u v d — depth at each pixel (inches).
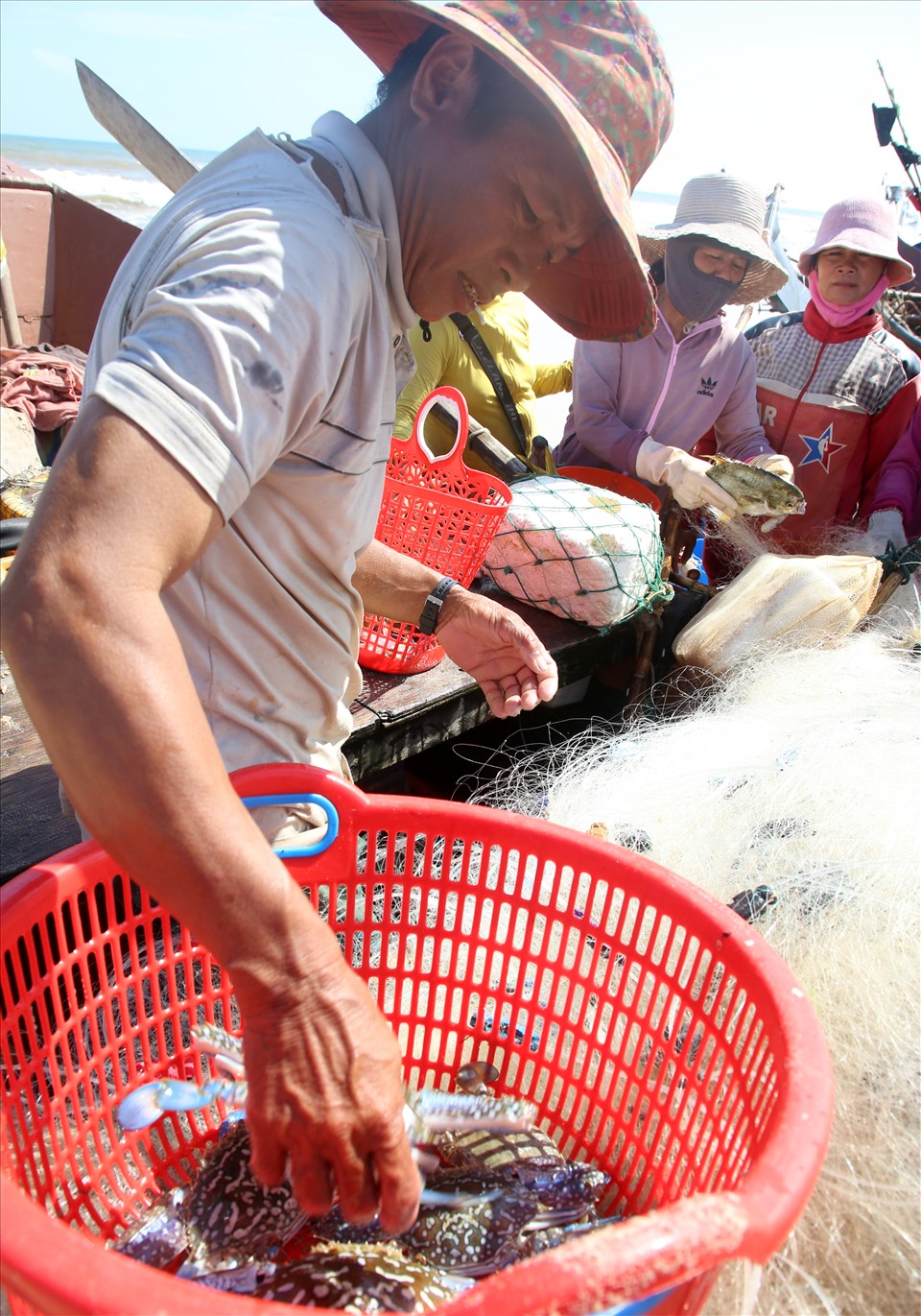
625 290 59.8
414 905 78.2
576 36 47.2
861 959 71.9
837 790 93.1
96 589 35.4
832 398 161.2
